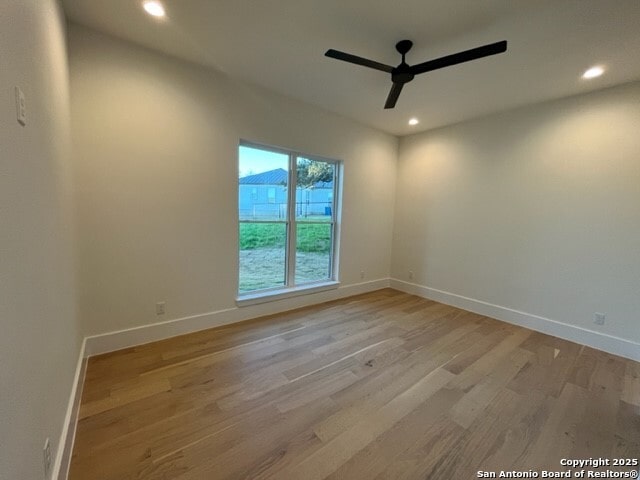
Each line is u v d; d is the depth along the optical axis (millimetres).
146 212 2561
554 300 3184
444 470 1457
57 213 1504
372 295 4512
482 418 1835
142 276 2594
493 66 2484
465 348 2807
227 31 2182
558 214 3127
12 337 836
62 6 1870
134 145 2453
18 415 869
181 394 1969
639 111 2623
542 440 1669
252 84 3072
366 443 1607
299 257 3916
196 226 2852
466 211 3939
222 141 2934
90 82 2225
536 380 2279
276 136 3314
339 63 2607
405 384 2180
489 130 3670
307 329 3133
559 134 3094
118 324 2516
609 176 2795
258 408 1860
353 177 4227
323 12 1927
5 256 799
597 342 2887
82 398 1890
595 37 2062
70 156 2035
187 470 1402
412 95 3121
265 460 1477
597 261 2893
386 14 1925
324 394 2029
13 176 873
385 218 4773
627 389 2178
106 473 1366
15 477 834
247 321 3283
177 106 2637
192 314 2918
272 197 3549
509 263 3533
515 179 3445
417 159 4523
